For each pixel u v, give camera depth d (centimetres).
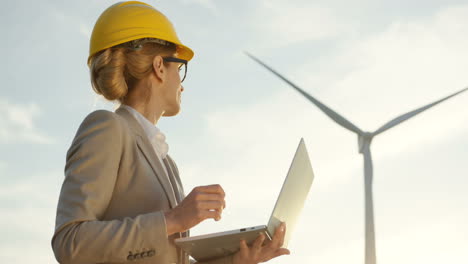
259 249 314
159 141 339
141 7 346
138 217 290
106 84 333
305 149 343
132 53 339
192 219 291
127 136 315
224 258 332
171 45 352
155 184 316
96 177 296
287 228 338
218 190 298
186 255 333
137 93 344
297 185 334
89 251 282
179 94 356
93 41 340
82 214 288
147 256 289
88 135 304
